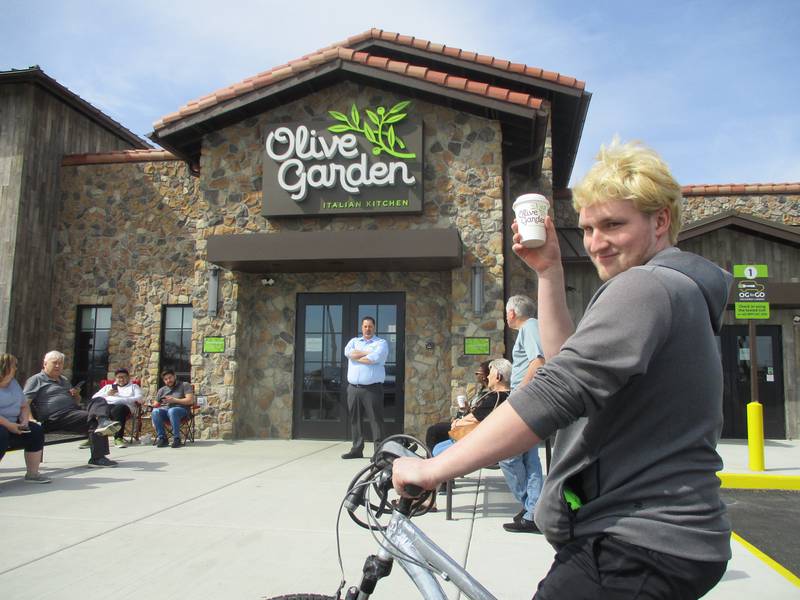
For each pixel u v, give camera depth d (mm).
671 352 1250
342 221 9906
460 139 9844
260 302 10539
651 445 1263
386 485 1607
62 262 12195
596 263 1506
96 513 5164
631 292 1248
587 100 10961
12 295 11219
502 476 7121
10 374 6270
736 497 6777
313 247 9156
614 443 1289
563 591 1247
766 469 7719
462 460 1276
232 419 9898
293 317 10461
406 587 3605
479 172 9734
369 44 10664
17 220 11414
